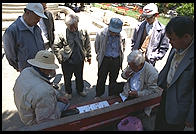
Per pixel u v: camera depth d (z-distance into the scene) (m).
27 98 2.50
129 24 10.34
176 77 2.07
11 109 4.23
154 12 4.14
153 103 2.38
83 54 4.34
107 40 4.02
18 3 10.31
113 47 4.08
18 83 2.61
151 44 4.32
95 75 5.96
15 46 3.47
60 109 2.94
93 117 1.98
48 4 10.69
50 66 2.63
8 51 3.47
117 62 4.21
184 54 2.13
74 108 3.11
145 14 4.20
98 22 10.45
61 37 4.05
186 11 14.38
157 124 2.13
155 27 4.24
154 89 3.12
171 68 2.33
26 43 3.45
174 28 1.97
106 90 5.20
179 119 2.09
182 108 2.05
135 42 4.66
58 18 11.24
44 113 2.50
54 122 1.84
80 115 1.96
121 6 19.00
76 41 4.12
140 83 3.20
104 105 3.27
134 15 15.81
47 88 2.52
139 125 1.81
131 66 3.13
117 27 3.84
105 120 2.05
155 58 4.38
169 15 17.98
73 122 1.90
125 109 2.14
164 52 4.37
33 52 3.53
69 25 3.96
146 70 3.13
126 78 3.38
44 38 4.70
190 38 2.00
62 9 11.45
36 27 3.63
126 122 1.83
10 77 5.40
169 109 2.15
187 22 1.95
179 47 2.07
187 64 2.00
